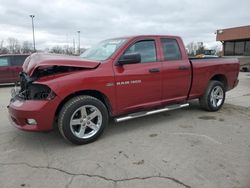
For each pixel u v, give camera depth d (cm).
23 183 316
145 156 381
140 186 303
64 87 397
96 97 453
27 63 451
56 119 436
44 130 399
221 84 634
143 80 478
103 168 348
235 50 2419
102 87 432
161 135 469
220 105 639
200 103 627
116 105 456
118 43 482
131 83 464
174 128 507
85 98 419
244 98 836
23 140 457
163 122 547
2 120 590
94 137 436
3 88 1227
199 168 342
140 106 488
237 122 543
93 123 437
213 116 590
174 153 390
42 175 334
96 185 308
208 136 461
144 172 334
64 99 411
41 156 389
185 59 553
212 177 319
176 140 443
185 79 549
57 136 473
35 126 398
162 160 367
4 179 326
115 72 445
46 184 312
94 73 424
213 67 605
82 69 420
